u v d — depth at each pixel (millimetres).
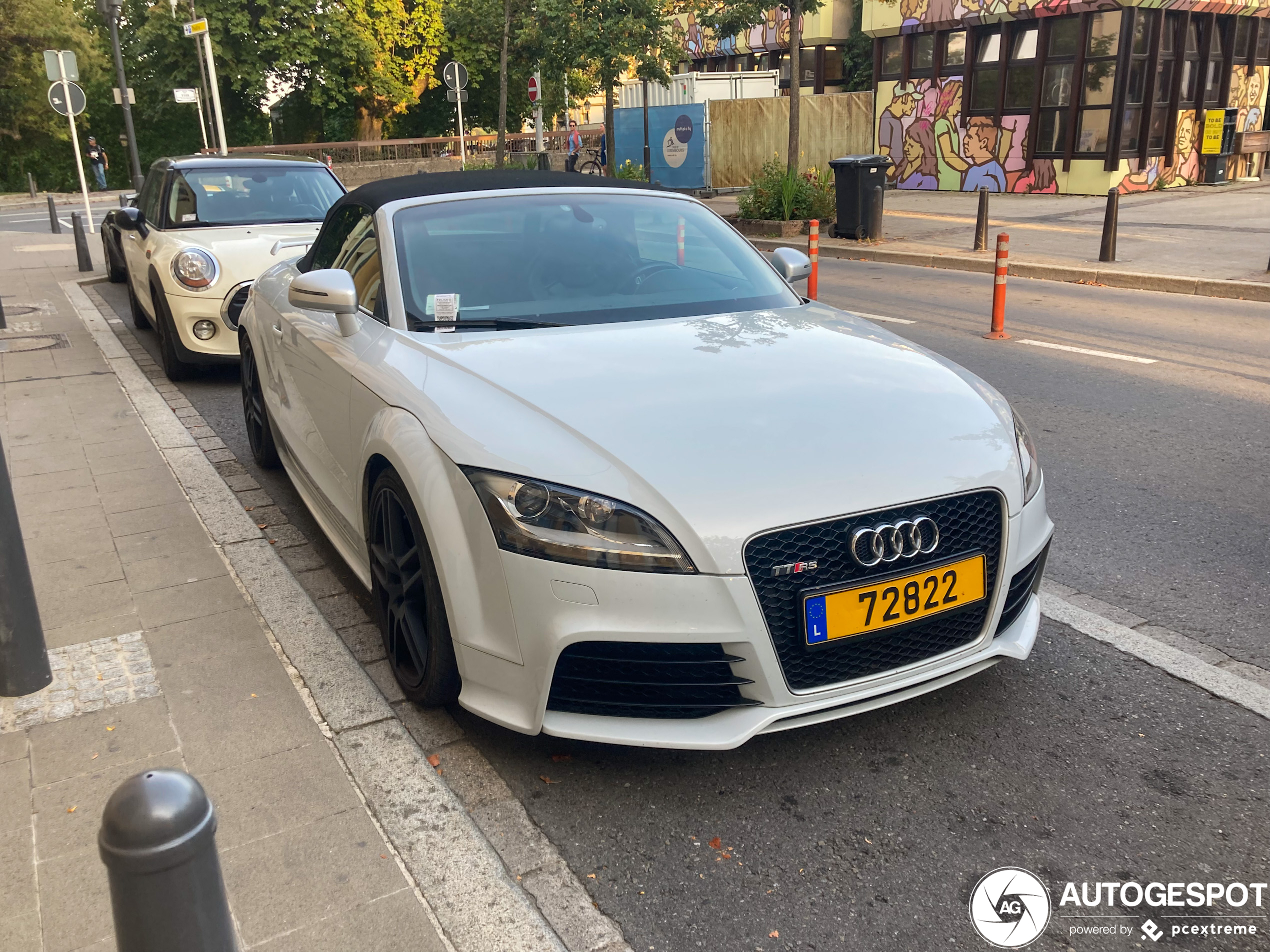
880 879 2385
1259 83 22266
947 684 2742
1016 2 20328
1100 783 2715
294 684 3242
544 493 2479
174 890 1366
